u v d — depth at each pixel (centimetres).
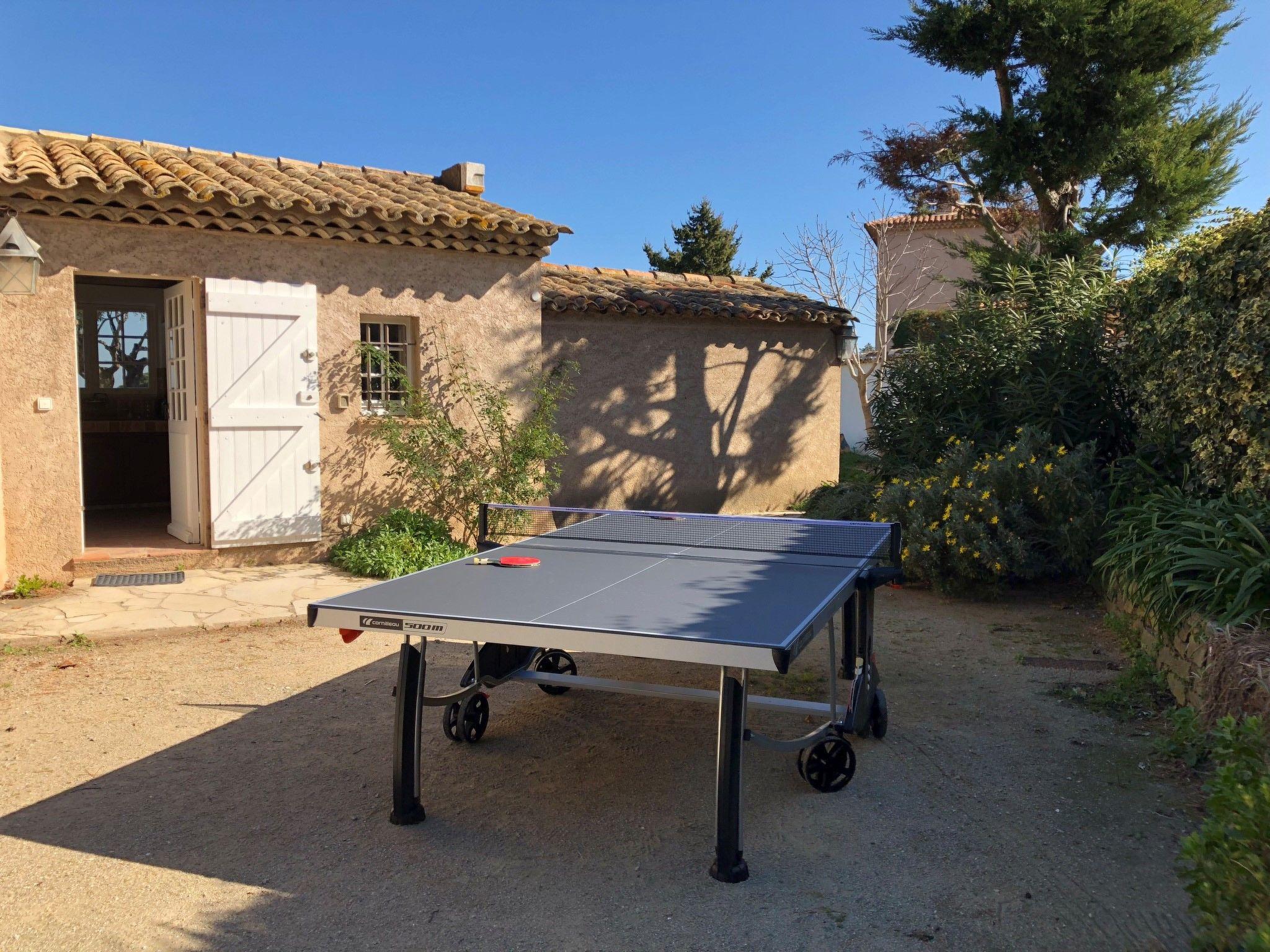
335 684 556
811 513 1072
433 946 292
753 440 1291
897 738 470
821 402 1352
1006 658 607
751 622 320
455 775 427
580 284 1191
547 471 1003
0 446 717
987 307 995
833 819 380
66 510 754
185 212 779
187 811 387
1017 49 1293
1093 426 845
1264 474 569
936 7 1278
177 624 651
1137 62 1239
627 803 397
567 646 312
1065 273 969
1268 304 570
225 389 812
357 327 878
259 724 491
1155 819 376
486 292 951
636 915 309
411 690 373
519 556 471
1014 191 1483
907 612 732
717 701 415
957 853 351
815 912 310
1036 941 294
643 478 1198
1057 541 746
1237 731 314
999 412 943
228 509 819
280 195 824
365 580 792
